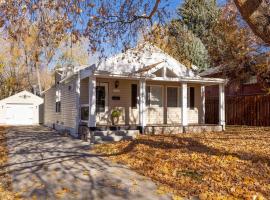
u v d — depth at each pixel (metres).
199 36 32.50
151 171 7.98
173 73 16.69
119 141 13.68
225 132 16.30
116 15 10.17
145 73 15.56
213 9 31.64
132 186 6.68
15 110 31.53
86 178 7.38
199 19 32.62
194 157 9.27
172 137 14.16
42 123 32.28
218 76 24.16
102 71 14.54
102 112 17.30
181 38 24.64
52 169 8.34
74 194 6.13
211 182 6.82
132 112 17.95
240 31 19.25
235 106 20.88
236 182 6.74
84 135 15.12
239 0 5.51
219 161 8.62
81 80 17.14
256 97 19.17
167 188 6.49
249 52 19.34
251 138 13.22
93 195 6.06
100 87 17.38
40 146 12.77
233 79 22.27
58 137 16.47
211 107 22.69
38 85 42.88
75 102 16.88
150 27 11.02
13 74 40.59
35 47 9.64
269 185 6.49
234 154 9.48
